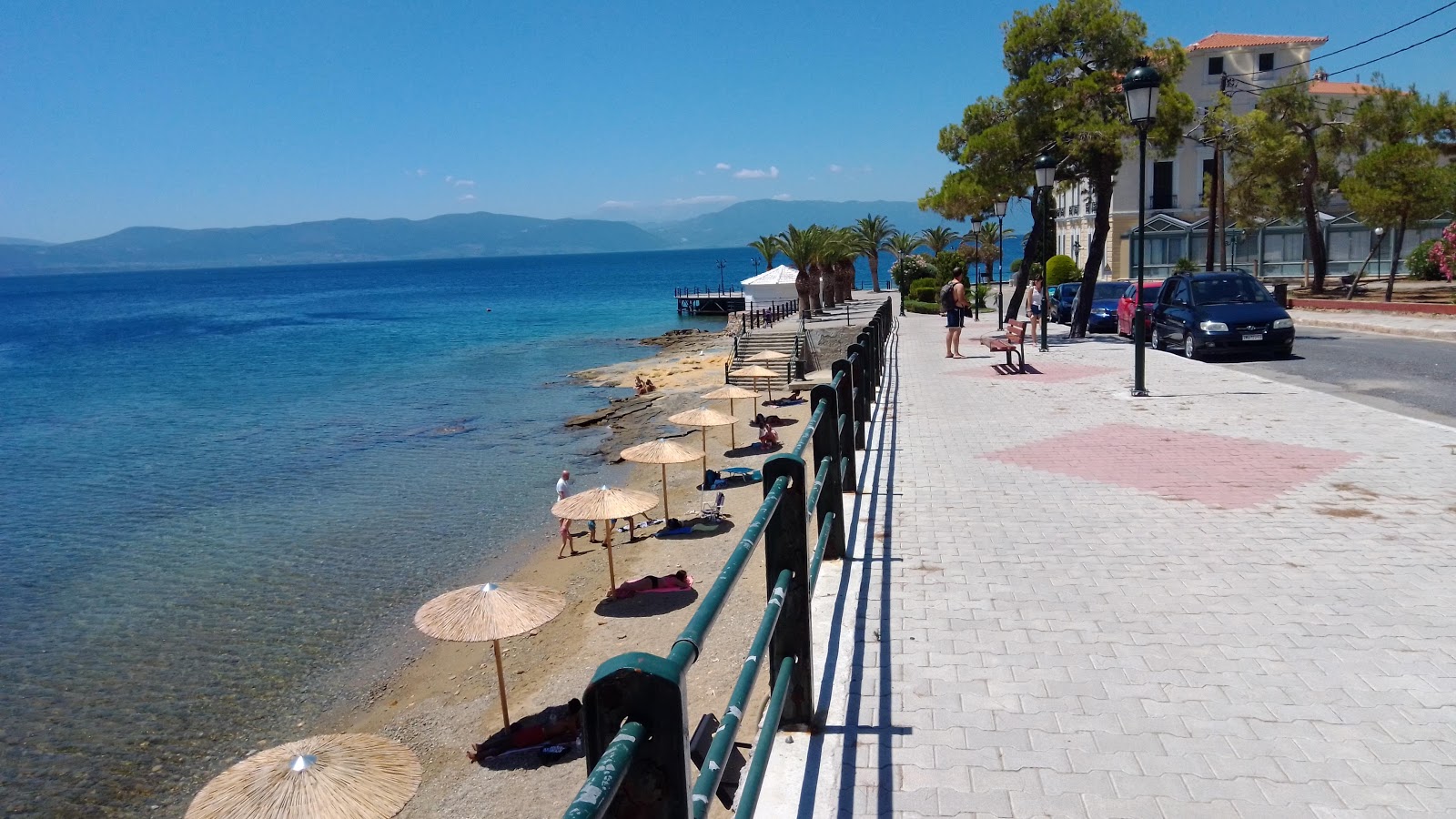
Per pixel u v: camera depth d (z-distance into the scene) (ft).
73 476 74.23
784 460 11.52
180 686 35.09
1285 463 28.07
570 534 47.91
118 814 27.55
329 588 44.88
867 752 11.91
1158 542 20.90
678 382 107.65
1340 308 88.53
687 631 6.40
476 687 33.17
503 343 190.29
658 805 5.49
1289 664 14.30
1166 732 12.32
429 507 59.36
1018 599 17.53
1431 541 20.24
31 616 42.60
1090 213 168.45
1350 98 161.17
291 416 102.53
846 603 17.44
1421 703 12.89
